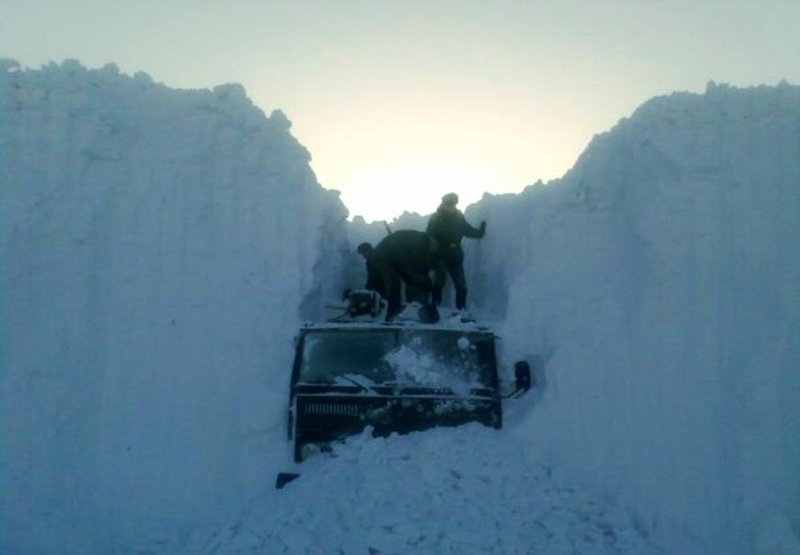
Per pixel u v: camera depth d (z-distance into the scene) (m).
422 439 9.03
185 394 10.05
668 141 9.41
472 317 10.92
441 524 7.89
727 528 8.24
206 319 10.42
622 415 9.18
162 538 9.06
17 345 9.89
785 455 8.38
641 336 9.27
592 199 10.29
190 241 10.65
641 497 8.63
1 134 10.49
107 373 10.09
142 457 9.71
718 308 9.04
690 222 9.26
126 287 10.41
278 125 11.27
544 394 9.55
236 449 9.67
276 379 10.09
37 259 10.20
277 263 10.83
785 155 9.34
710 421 8.70
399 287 11.51
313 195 11.22
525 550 7.69
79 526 9.23
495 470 8.67
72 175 10.50
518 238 11.87
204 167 10.88
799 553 7.86
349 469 8.69
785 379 8.64
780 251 9.09
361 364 9.61
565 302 10.17
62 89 10.70
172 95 11.08
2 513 9.25
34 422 9.65
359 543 7.66
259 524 8.21
